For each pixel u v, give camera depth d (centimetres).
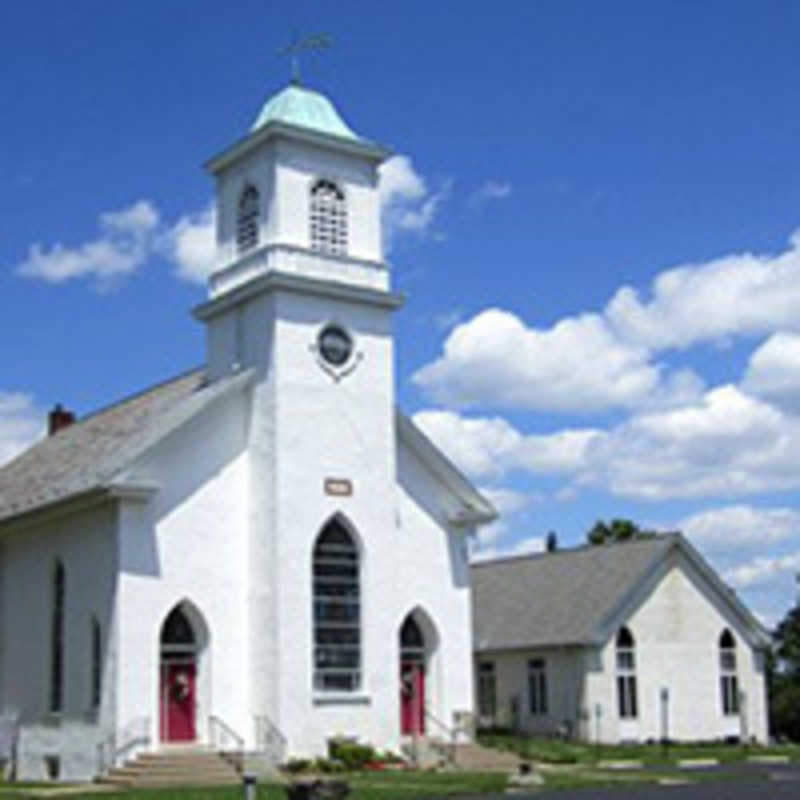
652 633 5512
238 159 4322
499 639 5750
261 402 4050
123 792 3212
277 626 3884
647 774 3681
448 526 4519
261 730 3894
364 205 4309
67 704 3984
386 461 4206
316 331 4109
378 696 4062
